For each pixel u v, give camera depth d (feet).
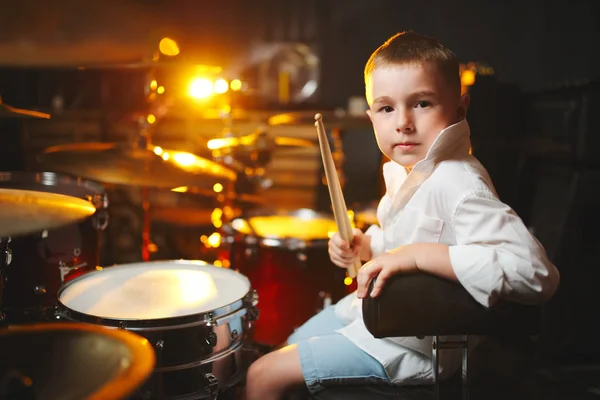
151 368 2.30
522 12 13.88
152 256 9.96
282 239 5.73
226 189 8.83
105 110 10.66
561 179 7.34
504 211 3.43
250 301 4.09
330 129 10.77
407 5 14.44
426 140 3.66
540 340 6.91
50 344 2.67
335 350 3.87
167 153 6.90
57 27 12.76
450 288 3.26
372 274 3.29
